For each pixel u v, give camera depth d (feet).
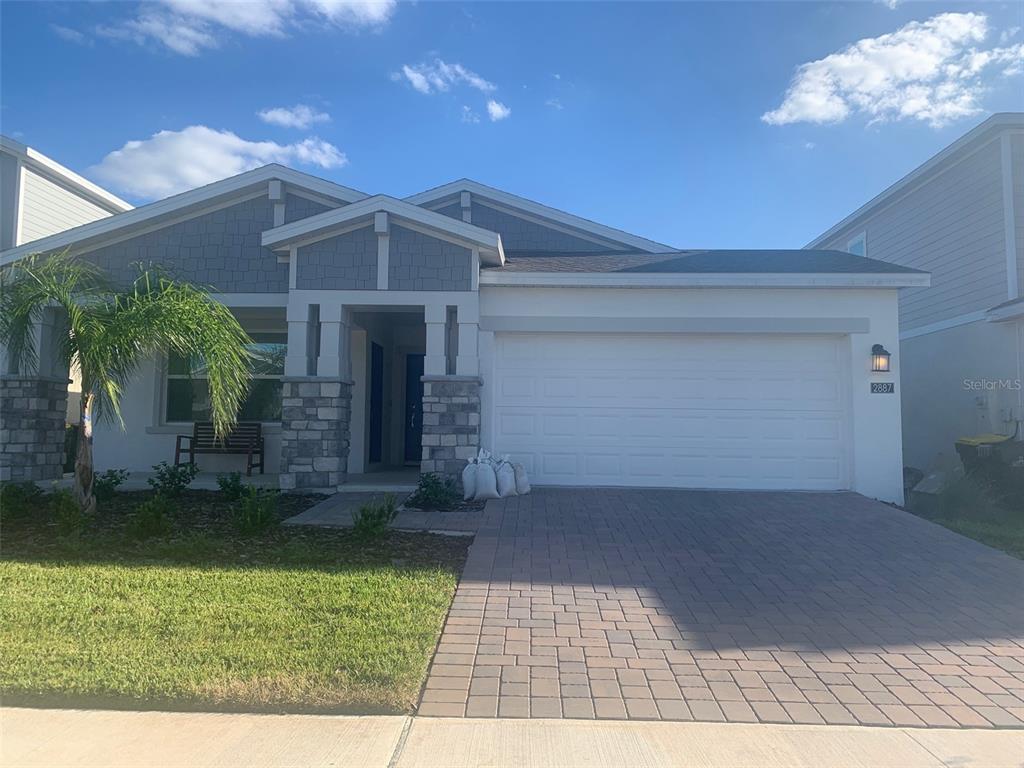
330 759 12.25
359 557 24.12
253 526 27.55
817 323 37.76
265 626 17.46
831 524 29.91
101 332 27.78
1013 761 12.41
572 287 37.99
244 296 40.57
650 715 13.87
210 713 13.84
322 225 36.50
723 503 33.99
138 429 46.14
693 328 38.01
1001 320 43.75
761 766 12.18
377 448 48.60
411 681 14.84
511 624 18.49
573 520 30.19
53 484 37.65
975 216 47.91
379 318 48.06
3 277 29.78
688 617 19.20
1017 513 35.27
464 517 30.60
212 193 40.55
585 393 38.75
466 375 36.63
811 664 16.33
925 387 53.72
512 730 13.28
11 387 40.09
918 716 13.96
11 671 14.83
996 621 19.17
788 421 38.27
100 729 13.20
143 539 26.50
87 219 54.54
